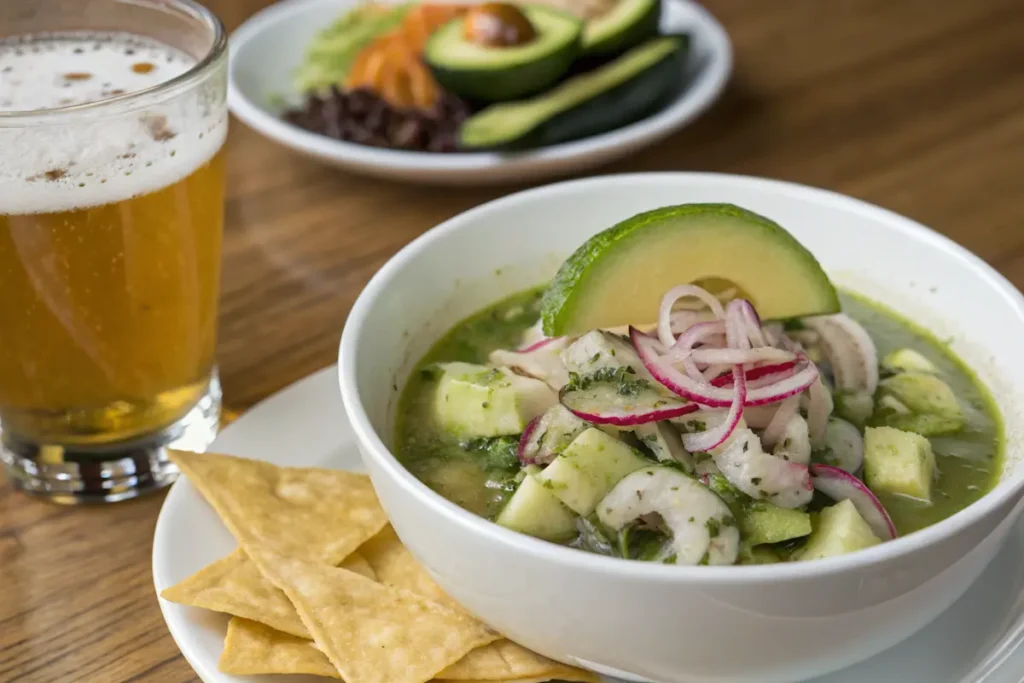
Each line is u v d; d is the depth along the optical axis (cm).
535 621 32
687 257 37
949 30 68
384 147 58
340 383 35
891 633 32
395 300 39
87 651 37
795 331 40
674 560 32
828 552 33
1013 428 38
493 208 42
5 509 42
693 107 57
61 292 39
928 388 39
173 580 36
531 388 37
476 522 32
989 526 32
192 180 40
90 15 44
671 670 32
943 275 40
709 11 72
